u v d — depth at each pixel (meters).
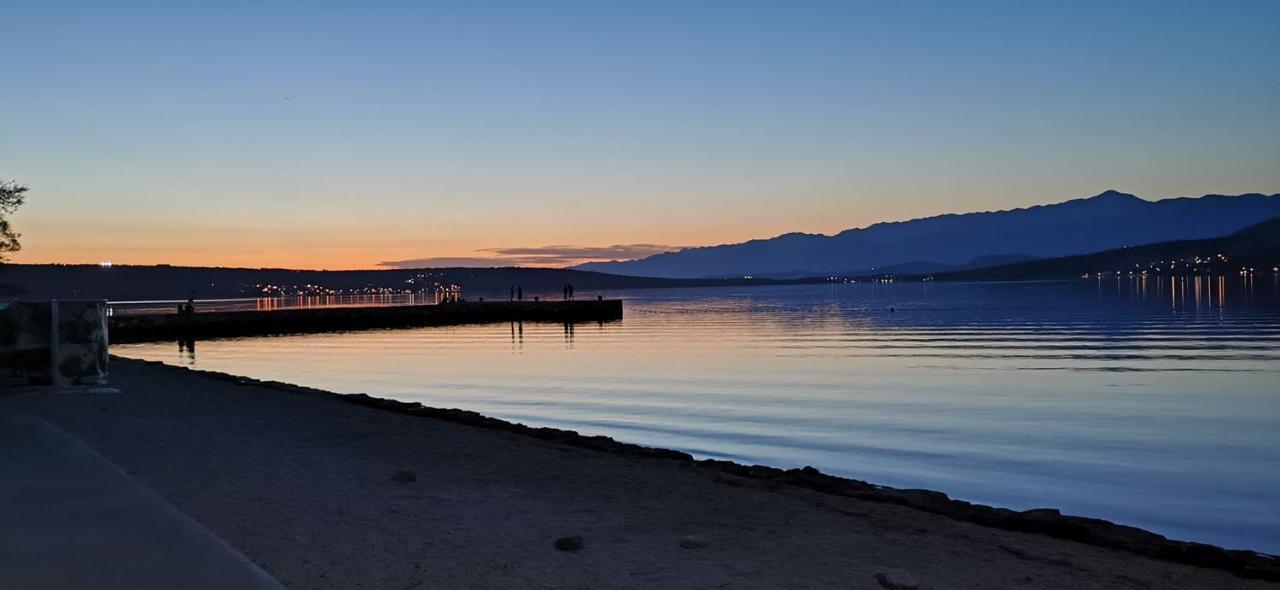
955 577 6.58
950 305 148.38
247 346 70.44
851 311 132.75
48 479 8.95
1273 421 25.80
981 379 38.78
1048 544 8.04
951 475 17.47
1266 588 6.82
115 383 21.86
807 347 60.84
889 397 31.70
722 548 7.23
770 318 112.81
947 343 62.59
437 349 62.56
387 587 5.88
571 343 68.25
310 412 16.52
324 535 7.32
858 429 23.62
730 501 9.31
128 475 9.47
